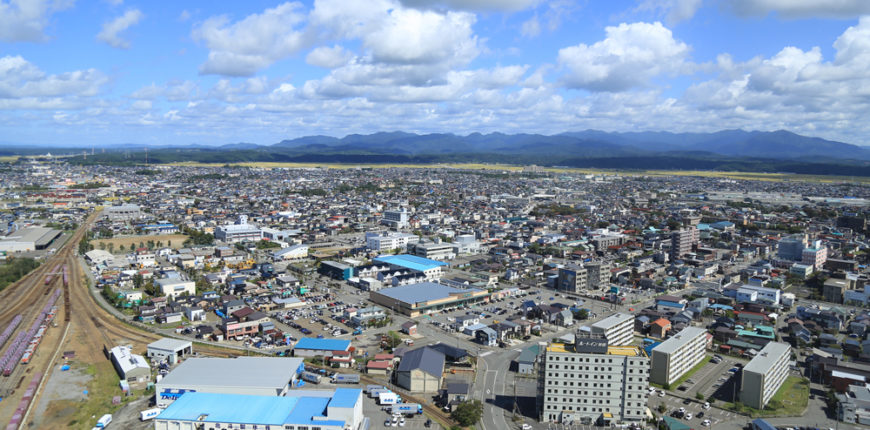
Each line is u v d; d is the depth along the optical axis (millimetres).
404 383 167250
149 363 180875
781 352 174500
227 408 137000
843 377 169125
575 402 148250
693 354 189250
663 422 144375
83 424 141750
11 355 181625
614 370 147250
